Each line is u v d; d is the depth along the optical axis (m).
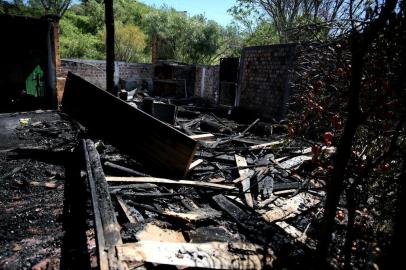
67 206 4.07
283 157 6.41
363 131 2.96
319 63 3.45
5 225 3.52
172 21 27.39
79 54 24.06
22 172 5.16
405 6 1.97
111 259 2.55
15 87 10.64
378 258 2.31
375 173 2.77
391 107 2.39
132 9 36.47
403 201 1.96
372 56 2.45
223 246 3.01
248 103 12.49
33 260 2.92
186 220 3.72
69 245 3.19
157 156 5.41
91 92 6.70
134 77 18.56
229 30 28.53
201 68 19.56
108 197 3.61
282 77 10.32
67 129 8.15
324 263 2.40
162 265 2.73
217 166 5.96
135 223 3.56
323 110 3.29
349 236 2.54
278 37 21.69
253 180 5.23
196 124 10.36
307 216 4.09
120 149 6.03
